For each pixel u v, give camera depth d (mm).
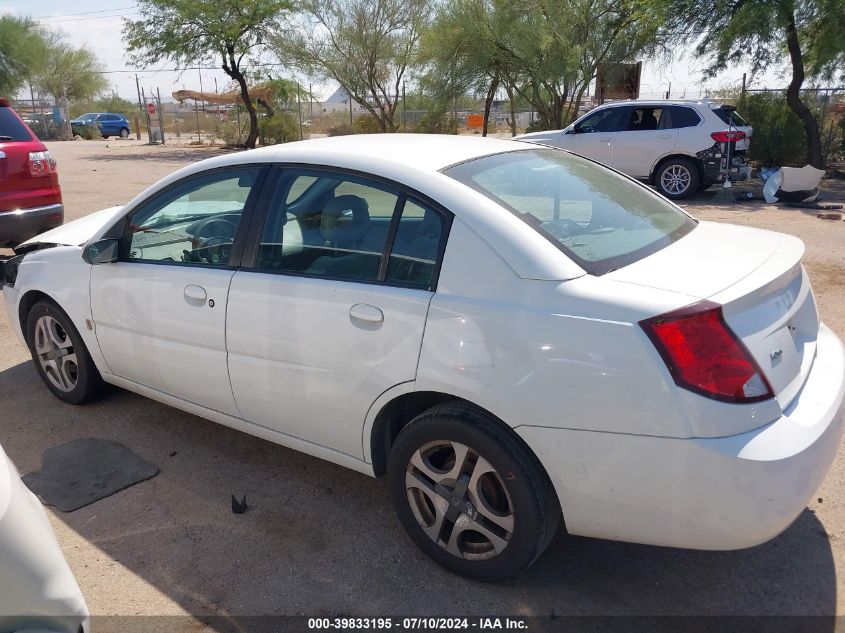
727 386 2262
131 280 3754
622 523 2471
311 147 3322
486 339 2553
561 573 2900
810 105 17266
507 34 20312
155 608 2725
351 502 3439
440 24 21312
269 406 3309
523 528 2613
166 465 3783
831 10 13961
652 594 2768
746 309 2412
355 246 2973
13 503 1834
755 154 16719
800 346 2773
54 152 26953
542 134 14086
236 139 30188
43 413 4402
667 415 2275
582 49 19641
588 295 2420
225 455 3895
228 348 3357
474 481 2703
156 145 31906
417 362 2719
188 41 25891
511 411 2514
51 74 50406
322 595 2789
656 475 2334
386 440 3062
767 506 2250
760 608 2676
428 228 2797
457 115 24344
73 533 3193
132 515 3328
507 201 2832
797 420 2391
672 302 2320
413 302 2729
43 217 7363
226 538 3150
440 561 2898
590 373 2369
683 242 2969
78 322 4129
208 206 3512
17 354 5426
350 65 24641
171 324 3582
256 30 25797
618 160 13359
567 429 2434
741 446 2240
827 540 3062
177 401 3818
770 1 14156
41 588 1813
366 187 2992
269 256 3244
